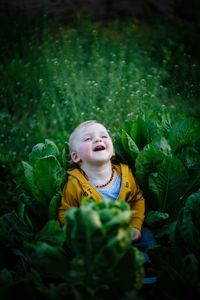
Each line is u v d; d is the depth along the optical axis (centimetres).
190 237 195
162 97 395
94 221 152
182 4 727
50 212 227
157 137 232
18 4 646
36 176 225
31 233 227
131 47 530
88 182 237
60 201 232
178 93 389
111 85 404
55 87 421
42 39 522
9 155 339
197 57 545
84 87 407
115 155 262
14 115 417
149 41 573
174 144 238
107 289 170
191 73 425
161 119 273
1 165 335
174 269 193
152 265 196
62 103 412
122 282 171
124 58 483
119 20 661
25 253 221
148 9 704
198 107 389
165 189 229
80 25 590
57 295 169
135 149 243
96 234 154
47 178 226
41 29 557
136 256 169
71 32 541
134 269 169
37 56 491
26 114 407
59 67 428
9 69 459
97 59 464
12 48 521
